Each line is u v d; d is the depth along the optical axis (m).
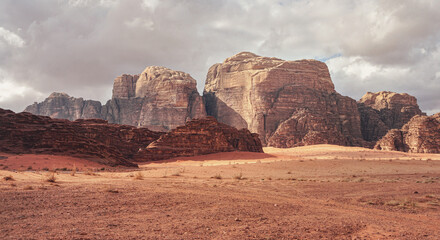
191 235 8.86
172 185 21.20
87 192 15.38
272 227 10.35
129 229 9.23
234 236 8.98
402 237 9.79
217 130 104.25
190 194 16.88
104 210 11.77
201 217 11.41
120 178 26.77
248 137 123.44
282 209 14.11
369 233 10.16
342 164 61.59
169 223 10.23
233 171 45.41
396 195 20.91
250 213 12.60
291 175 41.25
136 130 109.25
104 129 100.62
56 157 48.69
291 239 9.01
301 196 19.69
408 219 13.32
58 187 16.80
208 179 30.23
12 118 63.94
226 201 15.30
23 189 15.40
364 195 20.80
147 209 12.41
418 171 51.06
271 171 47.84
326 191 22.73
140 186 19.19
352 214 13.81
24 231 8.48
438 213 15.04
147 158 93.81
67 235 8.21
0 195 13.32
